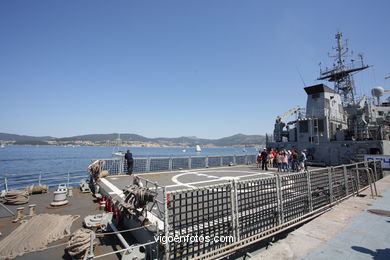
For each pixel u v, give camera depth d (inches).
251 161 914.7
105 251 204.5
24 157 3068.4
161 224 203.9
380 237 195.5
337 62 1063.0
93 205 349.1
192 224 175.9
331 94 899.4
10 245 207.5
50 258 191.2
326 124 827.4
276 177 242.2
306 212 270.8
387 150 689.6
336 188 332.5
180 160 698.2
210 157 776.9
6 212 310.5
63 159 2731.3
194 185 418.6
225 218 199.8
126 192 236.1
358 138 779.4
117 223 249.4
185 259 170.7
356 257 160.4
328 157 795.4
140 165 616.1
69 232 237.1
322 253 166.6
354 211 274.1
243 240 199.9
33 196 409.1
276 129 1037.8
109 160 568.7
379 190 400.5
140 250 195.2
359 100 863.1
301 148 878.4
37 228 247.3
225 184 197.5
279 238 244.5
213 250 185.0
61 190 360.2
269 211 231.1
